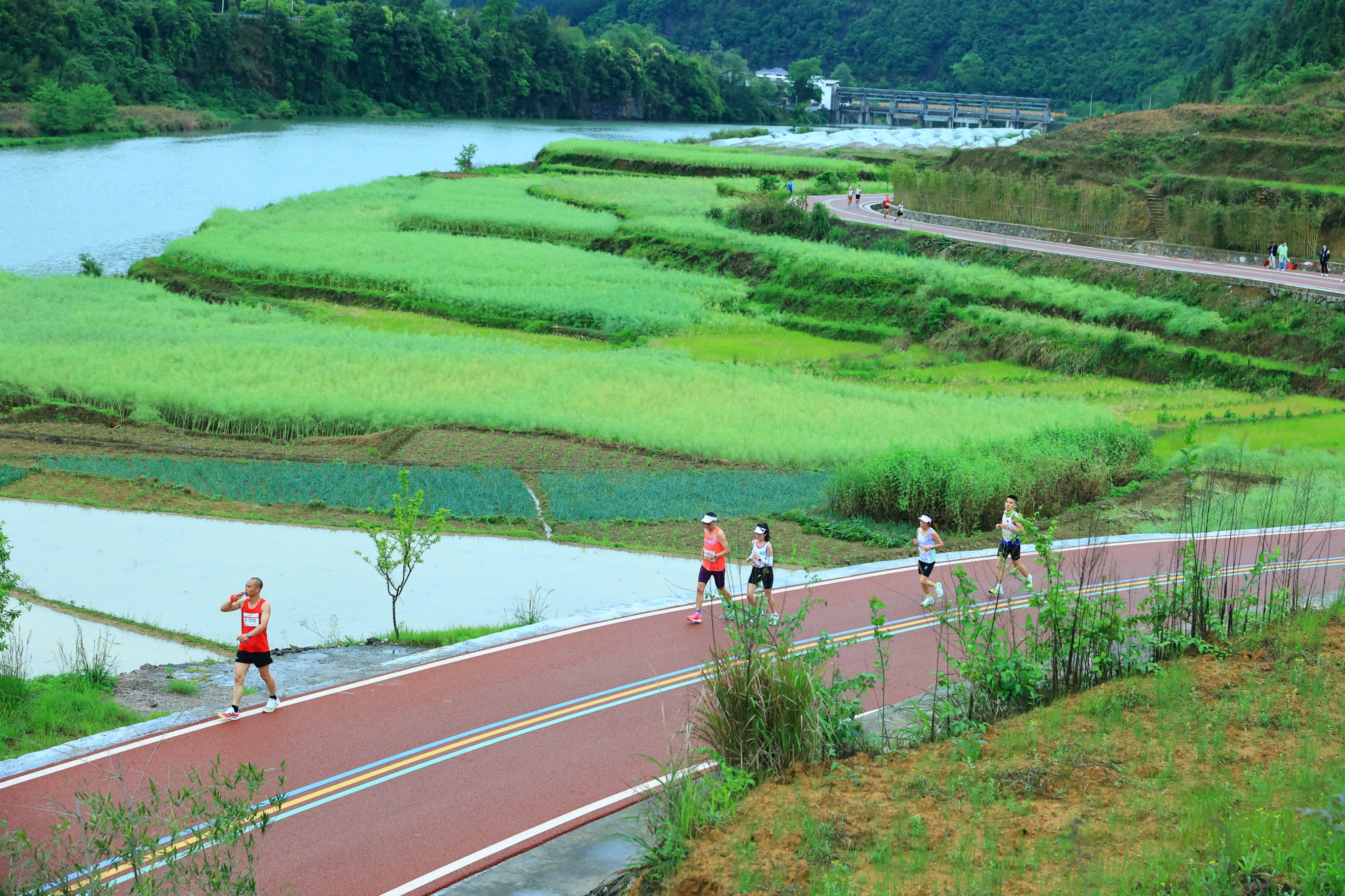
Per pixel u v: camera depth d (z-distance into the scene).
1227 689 12.29
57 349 43.28
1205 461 34.72
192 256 66.00
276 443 35.41
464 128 179.12
